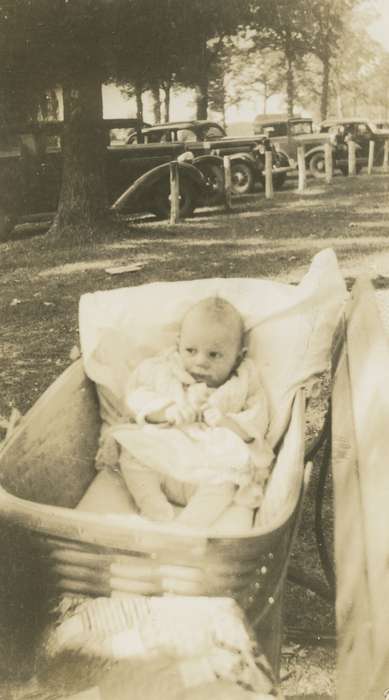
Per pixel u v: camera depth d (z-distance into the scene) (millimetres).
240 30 14148
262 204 12125
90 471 2396
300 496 1908
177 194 10398
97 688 1489
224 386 2391
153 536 1532
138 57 9719
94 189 9328
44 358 4727
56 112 9578
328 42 17125
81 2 8602
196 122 13953
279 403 2416
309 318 2482
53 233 9219
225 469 2182
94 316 2582
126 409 2467
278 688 1454
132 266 7305
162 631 1518
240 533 1543
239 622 1522
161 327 2580
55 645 1548
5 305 6023
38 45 8680
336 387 2127
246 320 2543
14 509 1586
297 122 17312
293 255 7637
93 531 1550
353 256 7441
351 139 16438
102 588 1608
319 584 2357
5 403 4035
